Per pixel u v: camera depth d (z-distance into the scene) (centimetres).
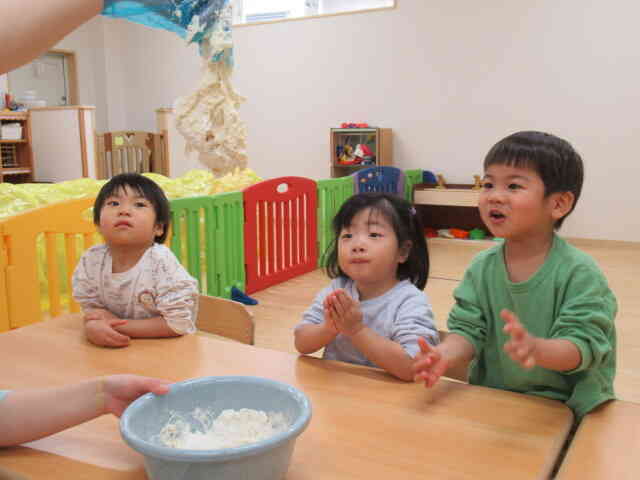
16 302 212
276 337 279
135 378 76
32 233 215
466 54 547
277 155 661
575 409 88
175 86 757
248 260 354
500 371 100
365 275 111
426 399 86
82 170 669
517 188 88
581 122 508
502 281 97
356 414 81
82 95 828
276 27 638
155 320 118
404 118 584
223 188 384
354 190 467
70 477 67
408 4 567
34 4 49
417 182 564
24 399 75
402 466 68
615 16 485
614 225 505
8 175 698
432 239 550
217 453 57
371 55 593
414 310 111
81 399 76
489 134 548
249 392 75
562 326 87
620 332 285
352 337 97
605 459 70
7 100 697
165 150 666
